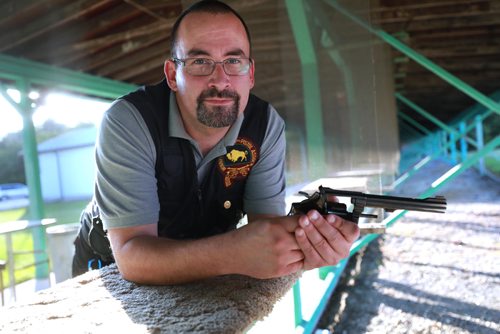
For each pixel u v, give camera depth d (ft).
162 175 4.48
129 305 3.32
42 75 15.40
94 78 17.47
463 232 18.34
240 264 3.51
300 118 10.39
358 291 13.17
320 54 10.23
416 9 14.49
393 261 15.46
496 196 25.21
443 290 12.70
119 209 4.00
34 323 3.05
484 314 11.06
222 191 4.90
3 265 12.21
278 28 10.08
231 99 4.26
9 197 32.63
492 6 14.02
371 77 10.18
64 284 3.97
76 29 13.19
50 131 36.40
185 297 3.44
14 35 12.64
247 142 4.79
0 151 36.58
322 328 11.13
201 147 4.59
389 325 10.99
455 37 18.78
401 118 46.01
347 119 10.27
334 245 3.50
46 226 15.42
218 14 4.19
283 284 3.76
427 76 26.53
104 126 4.18
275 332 8.30
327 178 10.21
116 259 3.96
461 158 37.58
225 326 2.87
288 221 3.45
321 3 10.09
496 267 14.11
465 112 39.63
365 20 10.19
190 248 3.55
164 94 4.60
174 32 4.38
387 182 13.08
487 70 25.39
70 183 35.99
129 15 12.54
